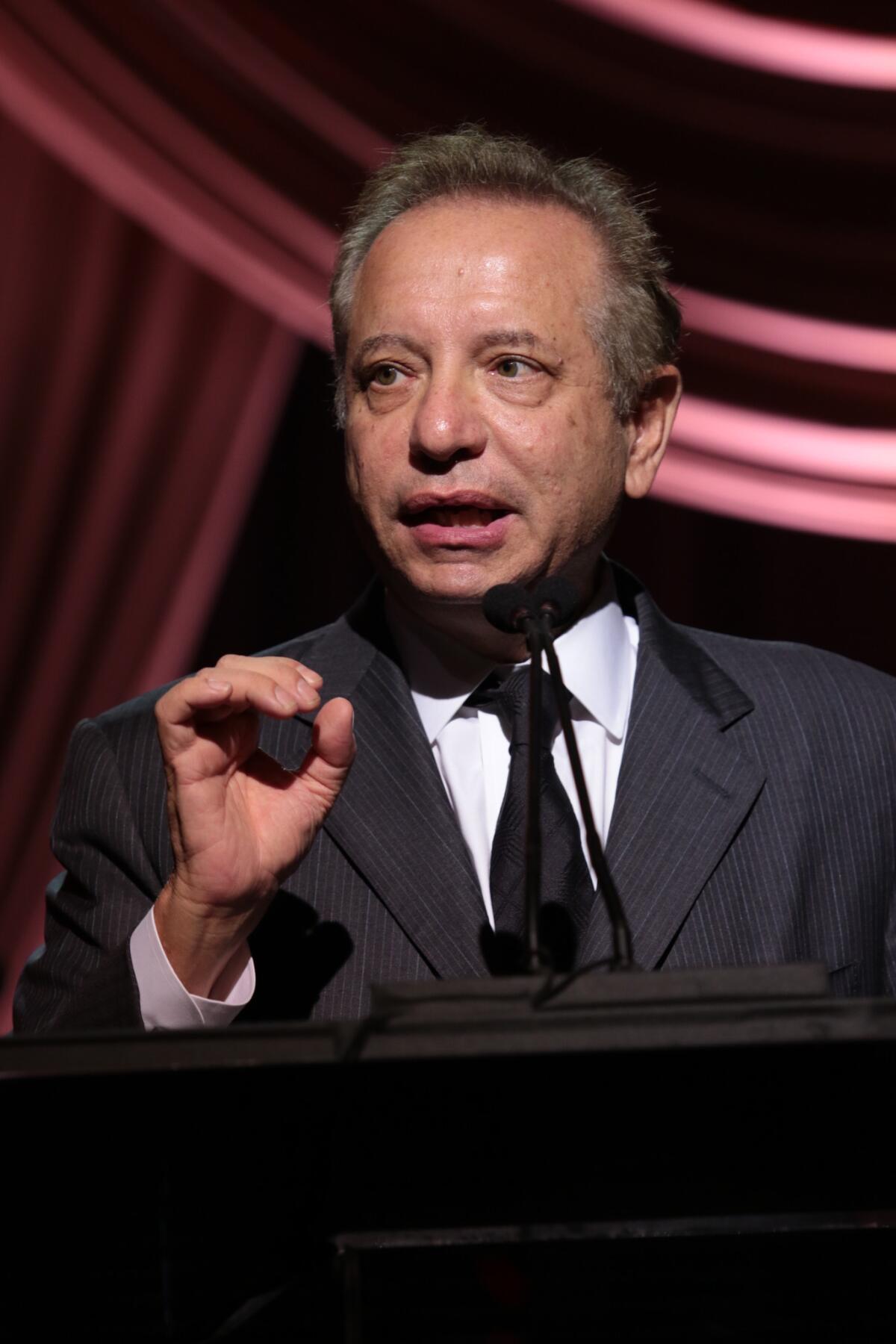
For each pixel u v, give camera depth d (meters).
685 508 17.38
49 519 16.45
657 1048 3.24
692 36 15.80
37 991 5.50
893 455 16.61
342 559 16.72
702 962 5.30
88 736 6.05
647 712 5.79
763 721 5.94
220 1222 3.42
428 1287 3.35
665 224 16.16
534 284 5.51
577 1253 3.37
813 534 17.33
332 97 15.72
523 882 5.31
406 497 5.43
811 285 16.42
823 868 5.63
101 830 5.68
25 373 16.47
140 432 16.61
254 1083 3.40
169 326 16.67
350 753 4.94
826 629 17.28
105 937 5.38
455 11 15.59
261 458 16.73
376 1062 3.28
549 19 15.63
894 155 16.05
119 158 15.88
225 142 15.85
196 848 4.73
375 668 5.96
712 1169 3.41
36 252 16.45
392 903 5.34
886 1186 3.42
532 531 5.46
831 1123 3.43
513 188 5.73
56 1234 3.41
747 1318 3.35
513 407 5.45
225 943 4.84
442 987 3.34
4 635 16.27
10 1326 3.38
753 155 16.06
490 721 5.79
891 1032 3.24
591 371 5.62
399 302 5.49
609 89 15.77
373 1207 3.40
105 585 16.48
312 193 15.95
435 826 5.48
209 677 4.65
